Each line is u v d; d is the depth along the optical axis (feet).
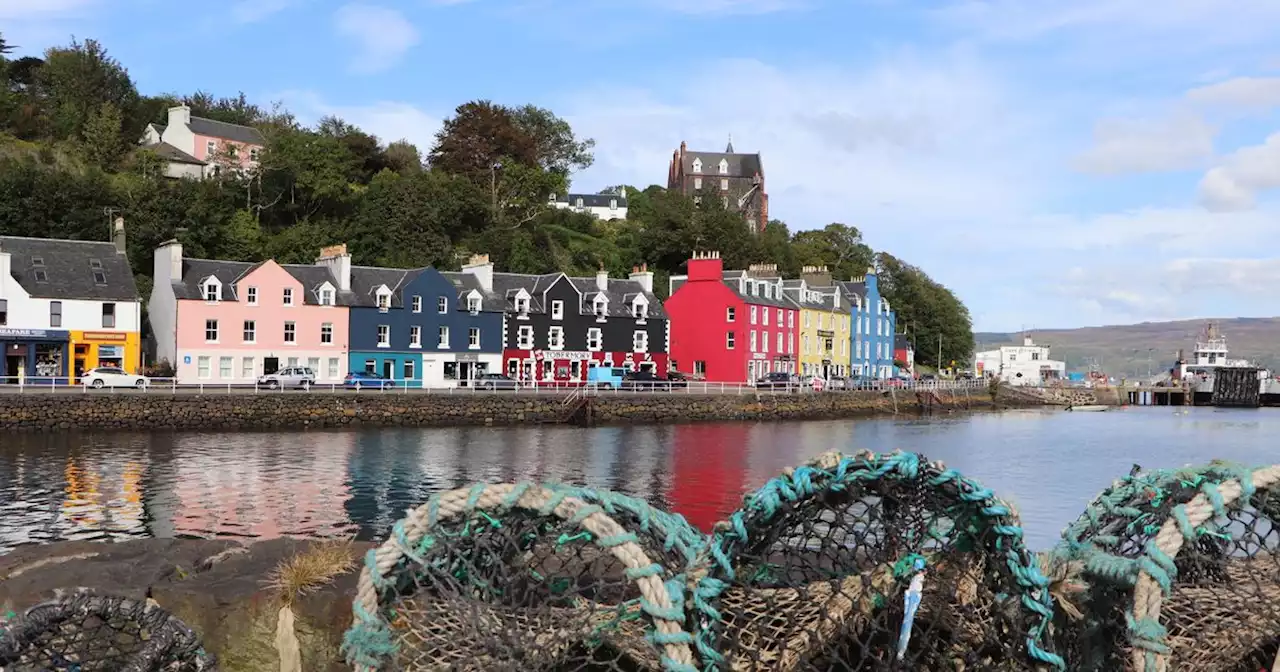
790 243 341.82
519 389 165.78
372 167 284.82
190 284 158.92
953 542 16.20
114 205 195.00
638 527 17.47
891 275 351.67
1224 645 17.71
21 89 267.39
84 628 16.15
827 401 197.88
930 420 196.65
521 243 249.75
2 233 181.47
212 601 20.86
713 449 120.88
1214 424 202.90
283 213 237.66
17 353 143.84
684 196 333.42
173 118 258.57
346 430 136.98
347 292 173.68
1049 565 17.80
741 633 16.20
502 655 15.44
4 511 68.85
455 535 15.72
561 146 334.65
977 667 16.06
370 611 15.12
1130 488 19.47
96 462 95.71
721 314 216.54
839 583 16.65
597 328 199.11
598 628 15.90
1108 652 16.62
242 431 131.23
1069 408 269.64
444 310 182.09
